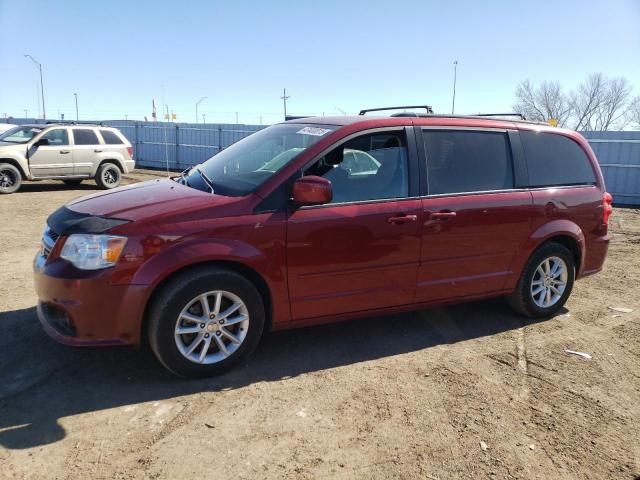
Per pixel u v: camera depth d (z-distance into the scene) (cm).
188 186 425
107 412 327
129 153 1571
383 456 294
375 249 406
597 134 1536
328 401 348
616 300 579
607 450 307
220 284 358
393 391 364
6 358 395
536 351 439
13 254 718
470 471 284
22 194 1375
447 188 438
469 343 451
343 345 438
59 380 365
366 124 415
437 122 447
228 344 380
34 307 498
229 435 308
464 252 446
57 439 299
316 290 395
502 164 469
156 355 357
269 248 370
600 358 429
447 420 331
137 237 339
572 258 513
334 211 390
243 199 371
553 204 487
